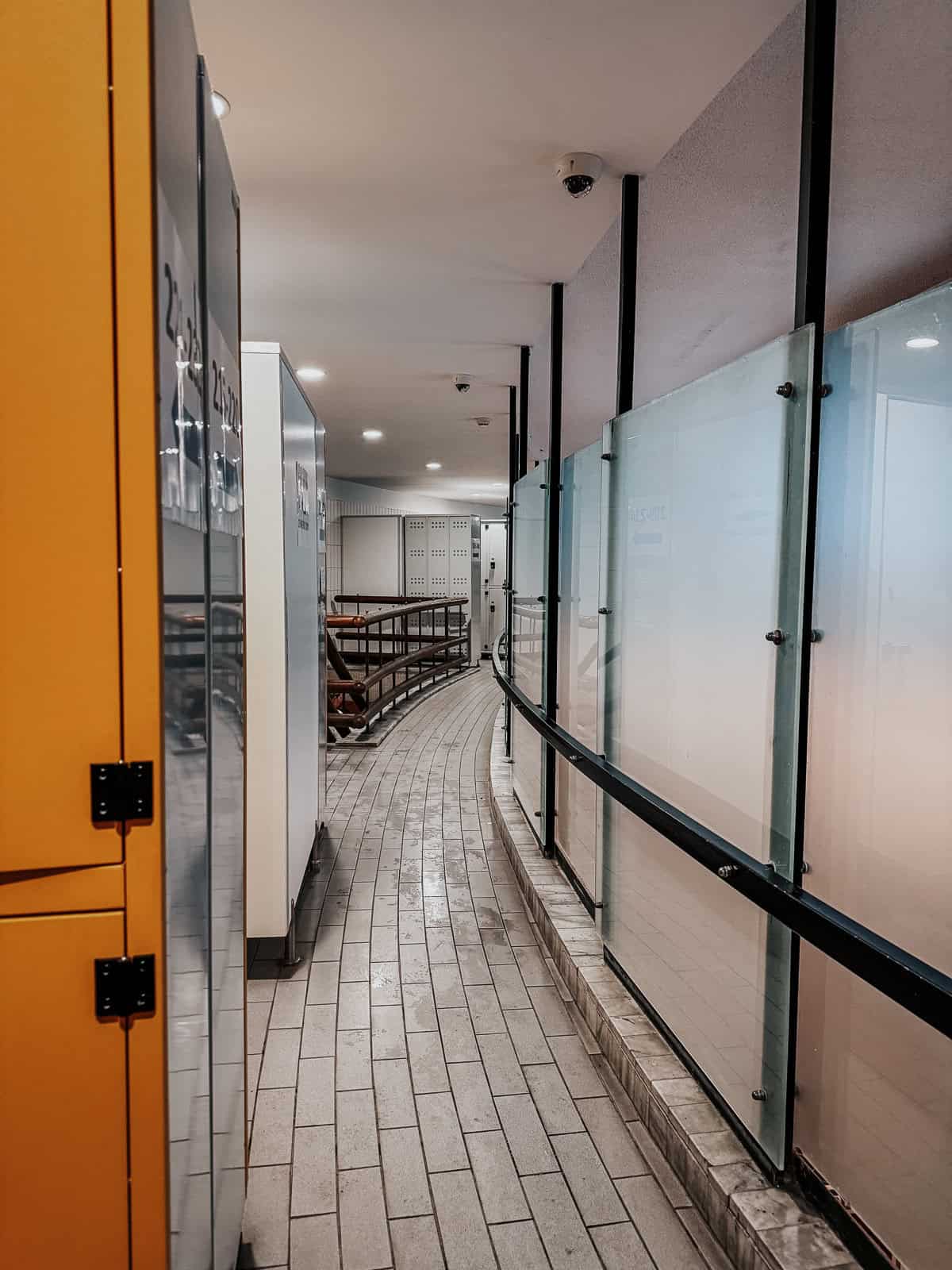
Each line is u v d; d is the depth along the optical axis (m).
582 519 3.46
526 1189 1.98
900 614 1.35
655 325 2.71
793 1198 1.73
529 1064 2.52
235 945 1.60
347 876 4.14
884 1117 1.47
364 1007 2.86
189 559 1.17
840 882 1.52
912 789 1.32
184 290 1.14
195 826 1.21
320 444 4.33
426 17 1.97
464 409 7.26
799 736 1.59
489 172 2.83
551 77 2.22
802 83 1.79
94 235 0.97
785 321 1.88
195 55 1.25
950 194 1.30
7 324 0.96
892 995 1.26
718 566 1.94
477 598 13.31
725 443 1.90
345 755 6.90
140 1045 1.06
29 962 1.03
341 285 4.04
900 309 1.33
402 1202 1.94
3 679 0.99
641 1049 2.34
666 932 2.37
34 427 0.98
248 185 2.95
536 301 4.29
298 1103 2.32
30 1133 1.05
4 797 1.00
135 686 1.02
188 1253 1.18
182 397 1.13
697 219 2.38
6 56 0.94
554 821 4.00
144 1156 1.07
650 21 1.95
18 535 0.98
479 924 3.57
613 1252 1.79
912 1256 1.40
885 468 1.38
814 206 1.64
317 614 4.24
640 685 2.45
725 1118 2.01
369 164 2.77
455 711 9.05
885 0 1.45
